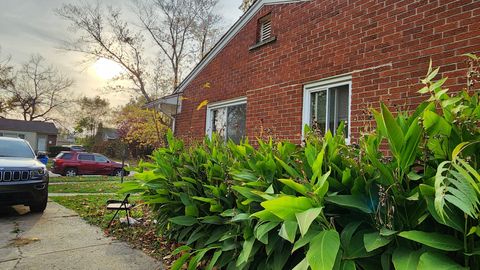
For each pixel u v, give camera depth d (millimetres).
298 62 5430
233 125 6949
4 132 45656
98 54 27891
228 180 3154
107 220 6000
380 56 4230
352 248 1847
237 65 6914
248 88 6496
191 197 3406
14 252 4133
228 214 2809
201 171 3752
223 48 7438
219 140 4391
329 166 2285
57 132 50875
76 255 4047
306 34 5336
